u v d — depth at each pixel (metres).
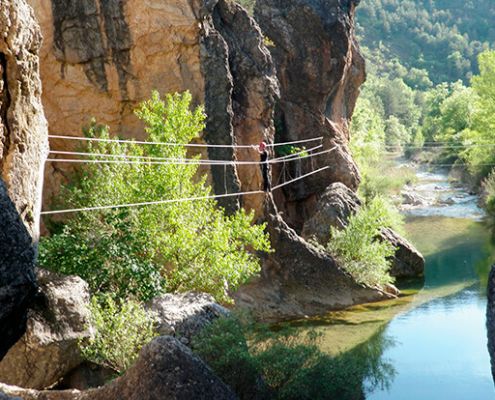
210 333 14.49
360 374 15.33
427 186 57.41
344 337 21.30
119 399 10.88
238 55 25.66
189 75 23.05
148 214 18.80
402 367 18.59
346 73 35.53
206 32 23.16
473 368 18.61
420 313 23.98
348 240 26.78
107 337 13.99
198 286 18.88
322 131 33.47
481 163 51.59
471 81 52.91
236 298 22.84
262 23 33.06
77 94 22.78
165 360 11.03
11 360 12.80
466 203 48.38
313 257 25.55
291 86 32.97
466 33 173.50
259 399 13.53
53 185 22.45
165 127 19.78
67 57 22.53
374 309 24.69
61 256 16.98
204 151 23.09
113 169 19.22
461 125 76.81
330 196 30.03
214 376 11.38
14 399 8.84
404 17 181.38
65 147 22.83
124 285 17.19
